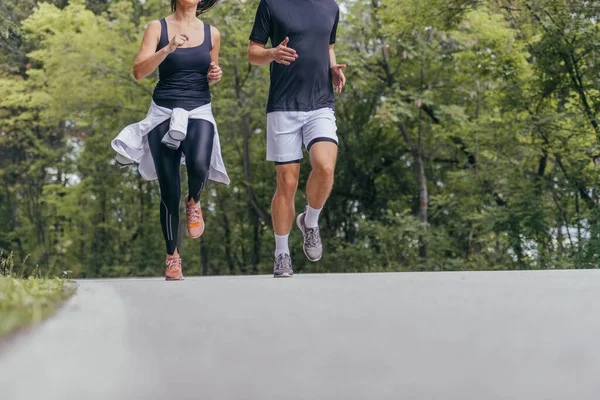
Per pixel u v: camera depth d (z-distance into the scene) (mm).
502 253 21312
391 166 26094
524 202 18562
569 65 17453
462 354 1923
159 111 6750
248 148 25438
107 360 1848
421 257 23359
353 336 2227
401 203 26078
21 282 4141
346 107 25078
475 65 19203
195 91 6773
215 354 1953
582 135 18172
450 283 4406
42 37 24000
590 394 1521
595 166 17891
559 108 18469
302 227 6973
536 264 18781
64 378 1615
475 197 21125
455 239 23609
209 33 6867
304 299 3410
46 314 2619
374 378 1657
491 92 20469
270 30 6637
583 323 2436
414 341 2123
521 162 20469
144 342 2131
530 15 17547
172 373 1713
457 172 21781
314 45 6586
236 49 22500
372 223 23375
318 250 6902
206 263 27859
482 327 2369
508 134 19594
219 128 26250
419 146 23953
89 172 27078
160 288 4336
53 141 27141
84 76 23219
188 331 2350
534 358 1869
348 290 3896
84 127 26453
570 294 3471
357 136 25391
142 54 6730
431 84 23797
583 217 17188
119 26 23422
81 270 28000
